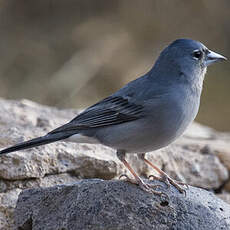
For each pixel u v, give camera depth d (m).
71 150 11.55
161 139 9.85
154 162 12.58
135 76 25.38
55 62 25.75
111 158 11.73
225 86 26.09
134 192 9.16
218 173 13.55
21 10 27.69
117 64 25.56
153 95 9.82
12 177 10.66
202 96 25.66
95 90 24.64
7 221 10.26
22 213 9.87
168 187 9.57
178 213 9.05
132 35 26.89
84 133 10.08
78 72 24.80
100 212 8.91
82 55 25.67
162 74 10.16
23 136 11.79
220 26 27.48
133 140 9.88
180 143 14.70
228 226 9.12
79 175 11.38
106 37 26.62
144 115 9.77
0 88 24.25
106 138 10.01
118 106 9.98
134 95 9.97
